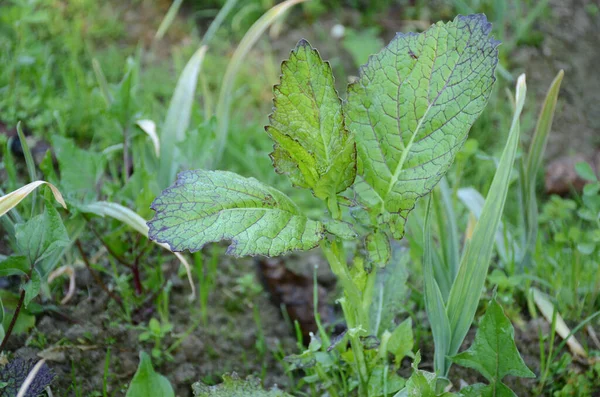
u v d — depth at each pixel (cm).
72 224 107
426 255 96
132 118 114
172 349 110
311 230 90
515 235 124
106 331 109
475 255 97
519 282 112
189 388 108
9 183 120
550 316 111
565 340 107
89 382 105
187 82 120
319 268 119
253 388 97
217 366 110
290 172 91
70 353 106
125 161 115
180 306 115
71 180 107
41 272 104
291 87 90
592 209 112
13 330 107
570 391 106
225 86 122
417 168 93
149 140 123
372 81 94
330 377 105
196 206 88
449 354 100
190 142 113
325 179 90
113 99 118
